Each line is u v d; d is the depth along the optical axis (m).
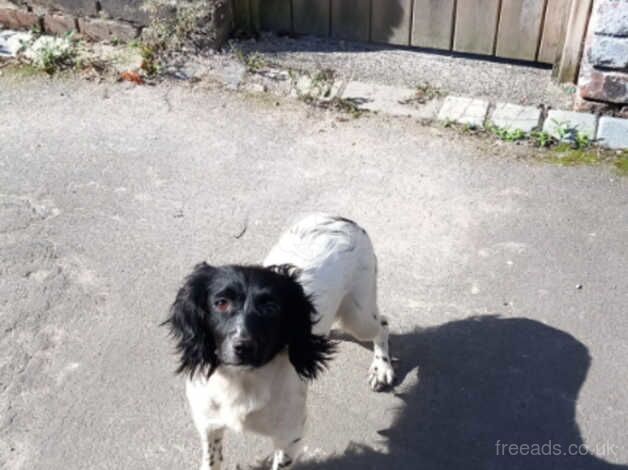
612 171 1.71
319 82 1.92
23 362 1.29
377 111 1.88
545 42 1.97
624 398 1.26
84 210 1.60
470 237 1.55
